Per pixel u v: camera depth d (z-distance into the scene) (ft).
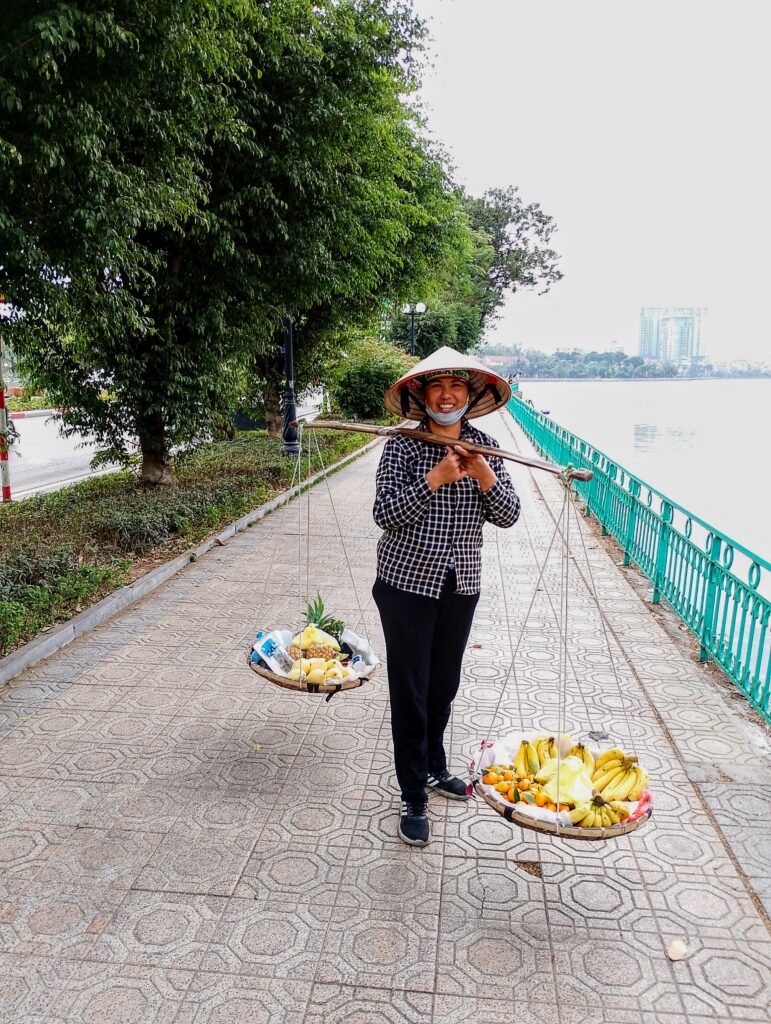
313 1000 7.11
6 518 26.58
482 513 9.18
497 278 141.79
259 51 23.11
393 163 33.22
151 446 32.01
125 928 8.00
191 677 14.67
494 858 9.27
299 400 57.11
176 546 24.62
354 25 26.25
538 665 15.49
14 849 9.30
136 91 16.76
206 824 9.86
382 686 14.42
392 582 9.08
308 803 10.37
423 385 9.16
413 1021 6.88
